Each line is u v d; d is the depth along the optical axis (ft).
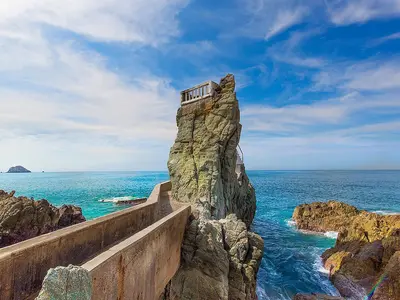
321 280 57.06
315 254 72.64
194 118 59.16
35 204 79.66
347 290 49.85
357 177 574.15
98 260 15.67
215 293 31.78
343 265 56.59
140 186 294.05
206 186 52.16
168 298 32.42
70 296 12.64
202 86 58.70
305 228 100.12
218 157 54.44
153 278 23.63
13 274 16.61
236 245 37.70
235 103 55.42
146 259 21.93
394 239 51.29
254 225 107.86
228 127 54.29
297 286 54.54
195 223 35.76
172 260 30.09
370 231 61.77
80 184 327.47
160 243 25.57
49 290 12.14
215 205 50.83
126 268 18.45
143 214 35.35
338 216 96.48
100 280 15.19
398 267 43.60
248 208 96.63
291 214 133.59
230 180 59.47
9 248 17.30
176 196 55.72
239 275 35.78
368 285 48.42
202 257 33.68
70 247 21.68
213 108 56.18
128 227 31.17
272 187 305.53
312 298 46.83
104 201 164.76
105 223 26.61
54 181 402.11
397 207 156.87
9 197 83.87
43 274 18.95
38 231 75.10
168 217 29.43
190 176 54.24
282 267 64.08
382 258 51.65
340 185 336.08
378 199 195.52
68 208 87.45
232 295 34.63
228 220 41.04
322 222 97.50
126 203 157.28
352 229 66.90
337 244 69.10
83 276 13.28
